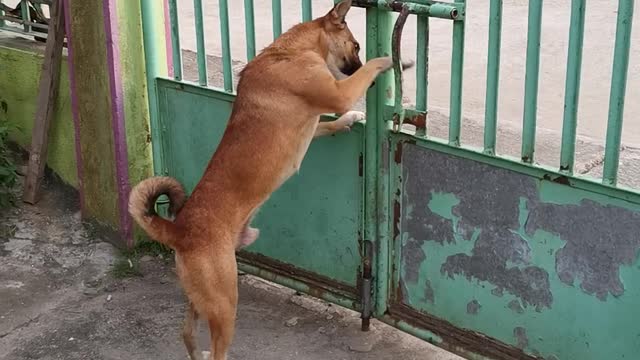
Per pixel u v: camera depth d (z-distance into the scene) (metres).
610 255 3.30
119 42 4.91
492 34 3.41
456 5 3.45
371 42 3.86
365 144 4.00
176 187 3.83
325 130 4.08
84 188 5.47
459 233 3.80
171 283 4.95
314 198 4.36
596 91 7.21
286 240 4.58
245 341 4.34
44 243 5.39
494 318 3.79
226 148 3.93
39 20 6.30
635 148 6.03
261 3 10.42
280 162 3.95
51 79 5.71
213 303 3.81
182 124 4.88
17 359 4.24
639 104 6.93
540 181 3.43
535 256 3.55
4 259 5.20
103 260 5.20
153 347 4.33
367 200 4.08
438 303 4.00
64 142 5.89
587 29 8.83
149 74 4.92
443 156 3.74
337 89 3.78
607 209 3.25
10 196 5.77
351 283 4.34
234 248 3.91
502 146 6.08
